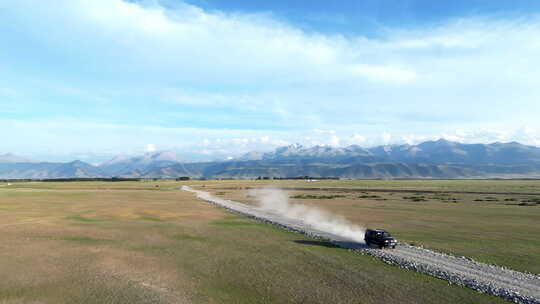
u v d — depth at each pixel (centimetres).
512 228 6462
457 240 5341
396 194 17125
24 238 5328
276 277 3597
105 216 8025
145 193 17238
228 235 5872
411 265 3925
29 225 6500
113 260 4200
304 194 17375
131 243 5150
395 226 6794
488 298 2998
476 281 3334
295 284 3391
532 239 5403
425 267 3825
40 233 5756
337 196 15662
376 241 4806
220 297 3069
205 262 4147
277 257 4384
